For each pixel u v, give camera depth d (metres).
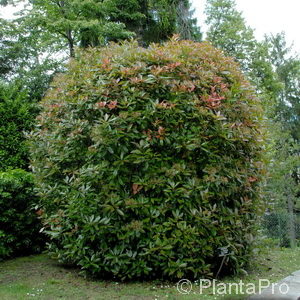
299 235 10.52
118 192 3.84
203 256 3.92
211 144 4.01
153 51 4.27
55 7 11.88
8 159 7.46
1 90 8.47
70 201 4.07
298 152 14.85
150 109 3.87
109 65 4.20
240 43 16.06
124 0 12.78
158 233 3.72
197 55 4.54
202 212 3.81
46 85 12.07
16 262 5.10
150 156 3.81
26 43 13.01
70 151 4.31
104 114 4.05
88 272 4.20
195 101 3.97
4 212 5.16
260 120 4.83
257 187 4.66
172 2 13.58
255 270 4.64
